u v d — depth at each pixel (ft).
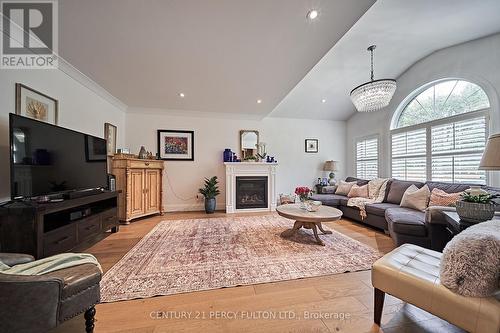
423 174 12.42
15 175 5.83
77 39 7.45
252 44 7.95
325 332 4.11
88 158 8.94
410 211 9.50
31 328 3.14
